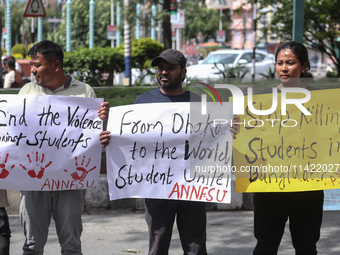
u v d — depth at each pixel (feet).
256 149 10.51
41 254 10.63
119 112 10.64
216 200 10.35
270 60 51.60
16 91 23.34
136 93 25.44
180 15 74.74
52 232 15.79
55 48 10.37
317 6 39.78
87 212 17.72
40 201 10.39
